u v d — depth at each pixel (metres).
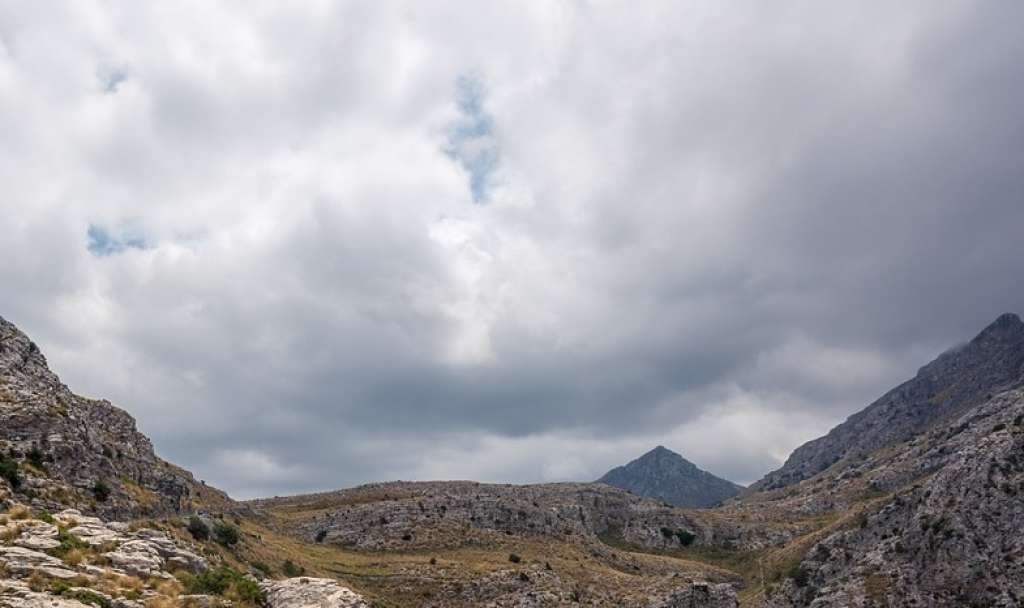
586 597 143.12
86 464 71.12
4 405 70.12
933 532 143.12
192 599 40.72
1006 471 143.25
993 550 132.38
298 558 125.38
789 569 177.75
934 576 136.38
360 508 182.25
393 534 171.38
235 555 90.44
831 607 143.00
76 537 44.94
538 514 197.12
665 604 144.00
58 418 72.75
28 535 43.28
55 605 33.22
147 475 91.88
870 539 162.12
